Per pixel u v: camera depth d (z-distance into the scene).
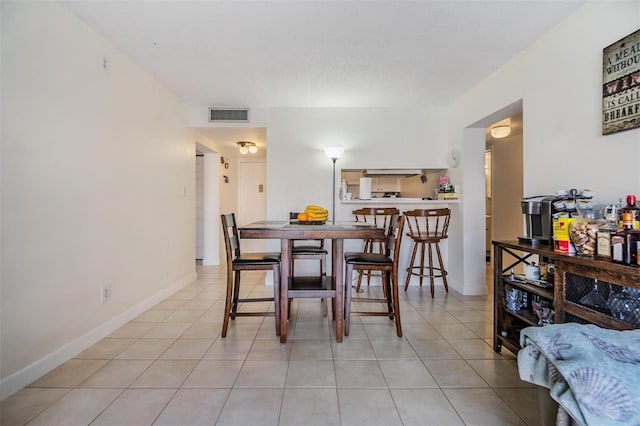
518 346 1.87
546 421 0.91
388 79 3.04
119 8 1.94
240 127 3.92
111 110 2.40
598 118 1.77
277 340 2.27
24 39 1.67
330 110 3.91
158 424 1.38
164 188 3.28
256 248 6.15
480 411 1.47
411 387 1.67
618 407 0.71
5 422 1.38
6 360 1.57
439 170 4.10
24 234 1.67
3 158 1.56
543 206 1.87
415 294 3.51
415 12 1.97
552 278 1.81
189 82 3.13
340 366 1.89
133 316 2.69
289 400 1.55
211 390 1.63
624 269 1.17
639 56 1.51
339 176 3.92
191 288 3.72
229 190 5.69
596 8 1.78
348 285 2.34
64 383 1.69
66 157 1.96
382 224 3.92
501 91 2.75
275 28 2.16
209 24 2.12
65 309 1.94
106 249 2.34
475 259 3.50
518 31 2.18
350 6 1.92
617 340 0.85
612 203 1.68
